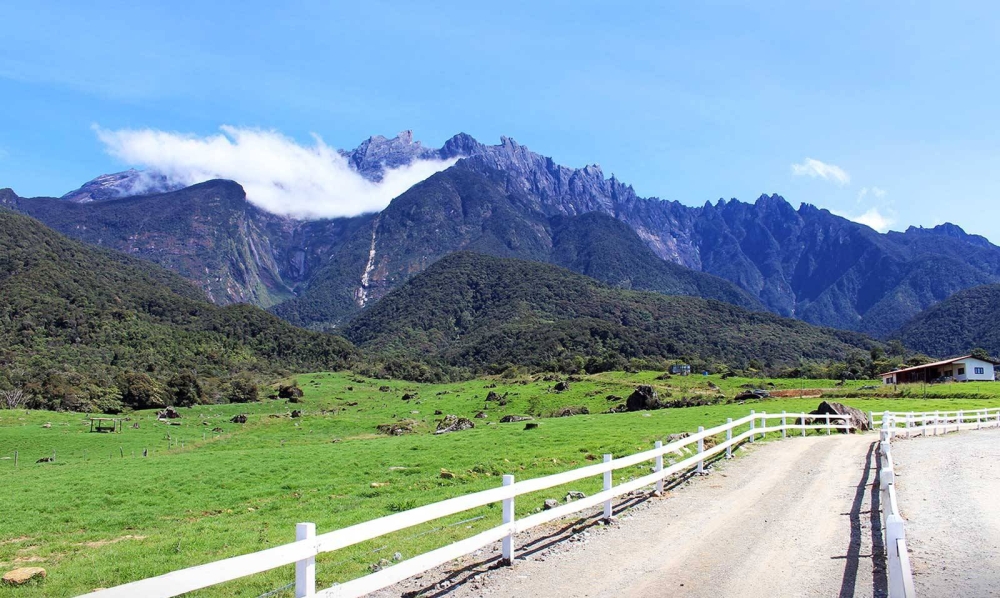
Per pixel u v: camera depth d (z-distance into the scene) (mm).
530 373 173375
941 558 11078
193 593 11016
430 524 15969
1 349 158125
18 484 32812
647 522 14469
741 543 12492
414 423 82625
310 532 7516
